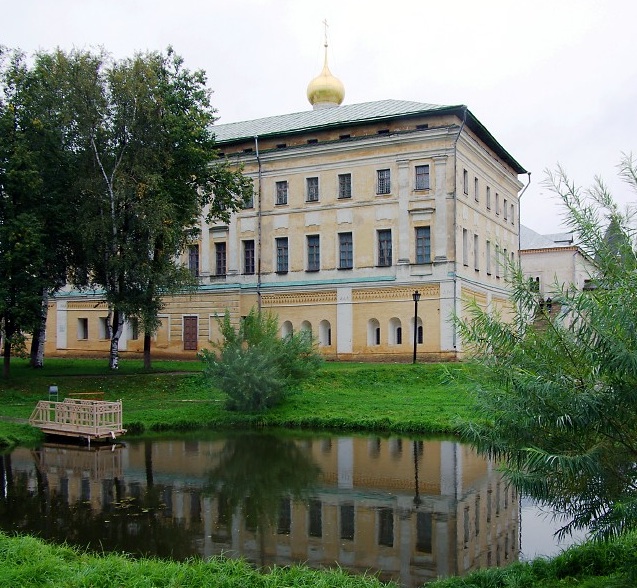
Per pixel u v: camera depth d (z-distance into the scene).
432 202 42.41
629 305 7.43
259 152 48.03
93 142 32.94
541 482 8.17
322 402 30.59
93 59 33.28
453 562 11.76
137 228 33.38
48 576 9.58
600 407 7.64
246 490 16.94
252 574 9.81
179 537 13.14
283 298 47.41
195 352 50.12
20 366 41.00
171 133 34.38
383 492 16.69
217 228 50.28
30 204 32.78
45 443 23.81
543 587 9.28
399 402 30.20
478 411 8.70
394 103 48.53
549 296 8.69
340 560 11.88
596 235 8.39
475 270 45.81
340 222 45.53
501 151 50.81
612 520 7.68
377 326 44.56
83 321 56.34
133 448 22.89
